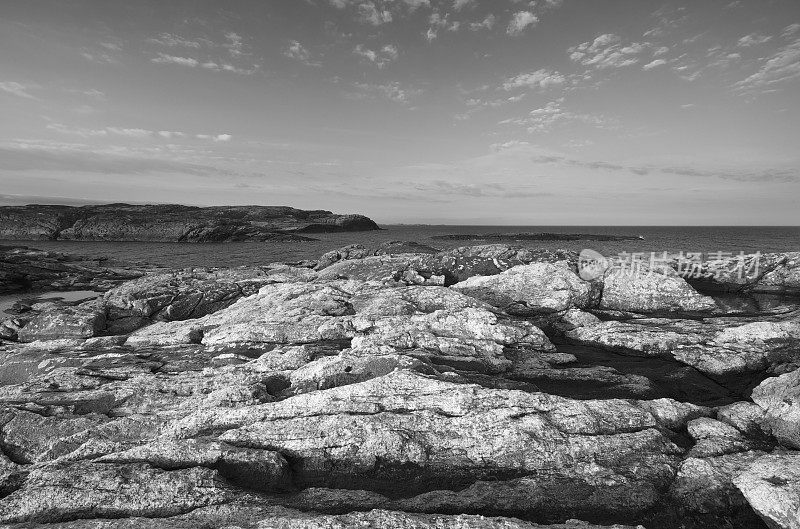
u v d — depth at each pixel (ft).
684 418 43.73
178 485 31.76
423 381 46.09
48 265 164.76
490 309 75.87
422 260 118.11
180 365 58.65
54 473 32.53
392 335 62.69
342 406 42.14
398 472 36.17
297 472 36.29
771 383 47.24
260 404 43.62
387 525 27.91
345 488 34.71
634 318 82.94
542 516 31.27
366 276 112.16
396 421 40.06
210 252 282.56
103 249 307.58
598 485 34.17
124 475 32.30
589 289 90.53
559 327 78.79
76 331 76.84
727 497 32.63
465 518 28.94
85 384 52.42
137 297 90.53
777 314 81.82
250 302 83.25
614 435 39.58
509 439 38.29
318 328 67.82
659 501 32.78
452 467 36.40
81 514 29.63
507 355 62.59
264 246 339.57
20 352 66.13
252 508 30.40
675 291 89.10
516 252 117.70
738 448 38.40
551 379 55.62
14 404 45.19
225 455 35.37
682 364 61.72
